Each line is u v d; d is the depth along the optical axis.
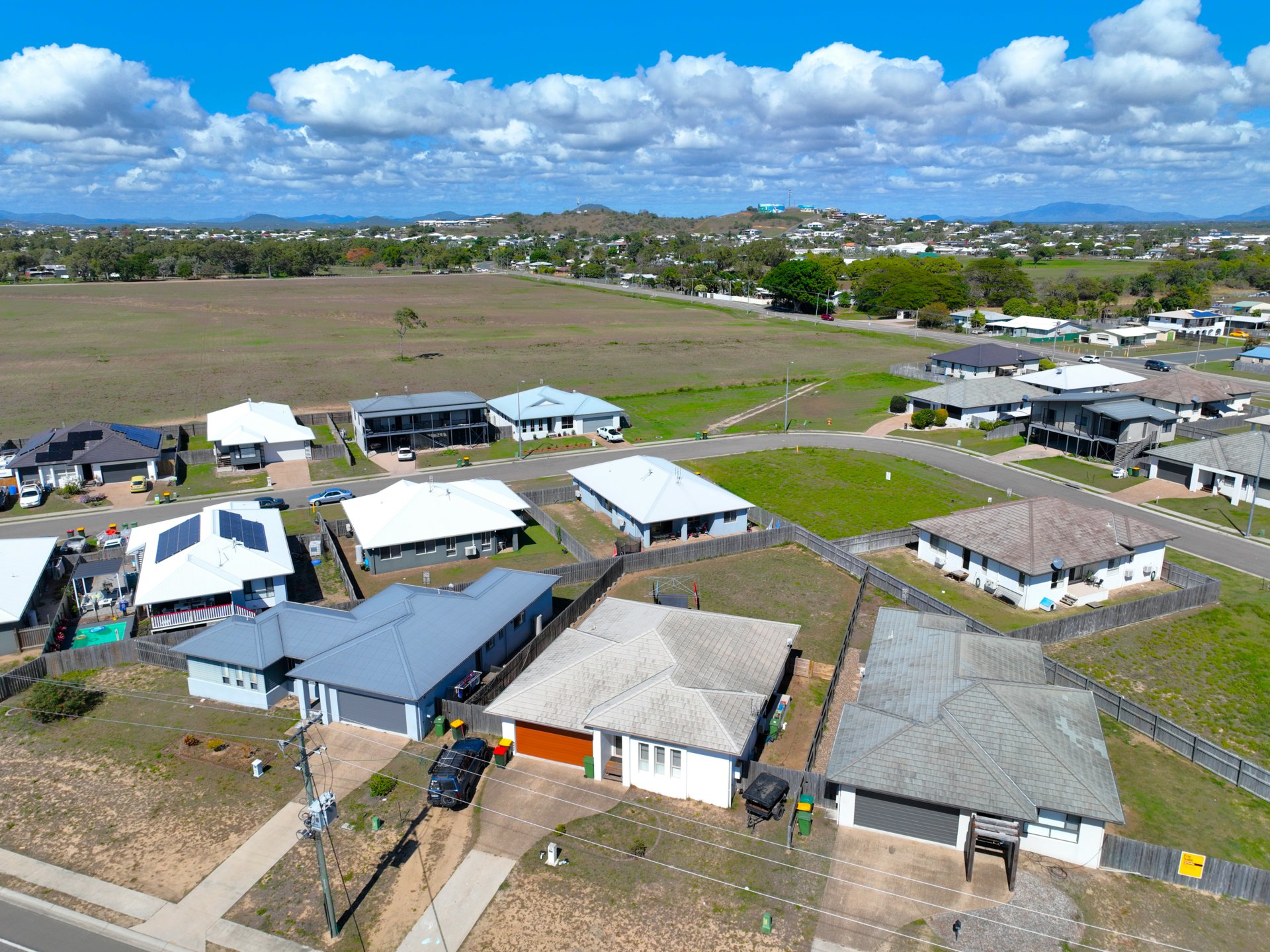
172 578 48.88
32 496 70.69
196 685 41.47
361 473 81.25
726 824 31.86
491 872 29.38
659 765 33.56
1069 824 29.48
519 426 89.50
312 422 100.75
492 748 36.59
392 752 36.50
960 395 100.75
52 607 52.03
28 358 142.62
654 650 37.50
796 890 28.48
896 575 57.22
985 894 28.28
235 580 49.84
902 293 198.88
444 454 88.81
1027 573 50.22
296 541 62.53
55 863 30.05
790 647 42.53
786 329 186.25
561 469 82.81
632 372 134.62
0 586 48.53
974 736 31.83
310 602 52.50
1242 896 28.11
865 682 37.81
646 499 63.50
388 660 38.28
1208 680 43.19
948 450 89.06
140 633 48.47
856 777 30.72
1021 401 100.88
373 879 29.08
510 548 62.38
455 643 40.56
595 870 29.42
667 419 104.31
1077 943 26.25
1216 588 51.28
